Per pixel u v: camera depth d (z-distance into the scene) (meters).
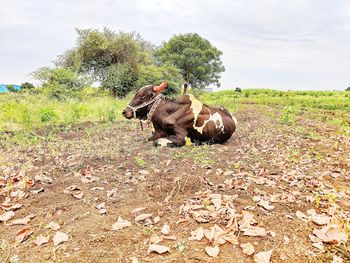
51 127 9.03
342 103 22.83
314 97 30.70
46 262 2.49
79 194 3.75
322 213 3.28
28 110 10.47
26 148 6.36
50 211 3.38
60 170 4.74
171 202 3.51
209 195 3.58
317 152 6.01
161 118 6.20
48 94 16.94
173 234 2.87
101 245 2.71
